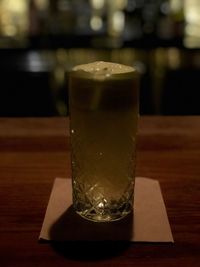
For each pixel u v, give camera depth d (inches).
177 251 8.6
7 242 8.9
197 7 46.8
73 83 9.7
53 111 27.5
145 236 9.1
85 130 9.6
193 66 39.9
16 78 26.8
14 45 37.6
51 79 27.5
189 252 8.6
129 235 9.1
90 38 37.1
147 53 41.6
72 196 10.7
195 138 15.6
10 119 17.8
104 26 45.1
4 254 8.5
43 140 15.3
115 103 9.3
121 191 9.8
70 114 10.1
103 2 46.8
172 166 13.1
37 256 8.4
